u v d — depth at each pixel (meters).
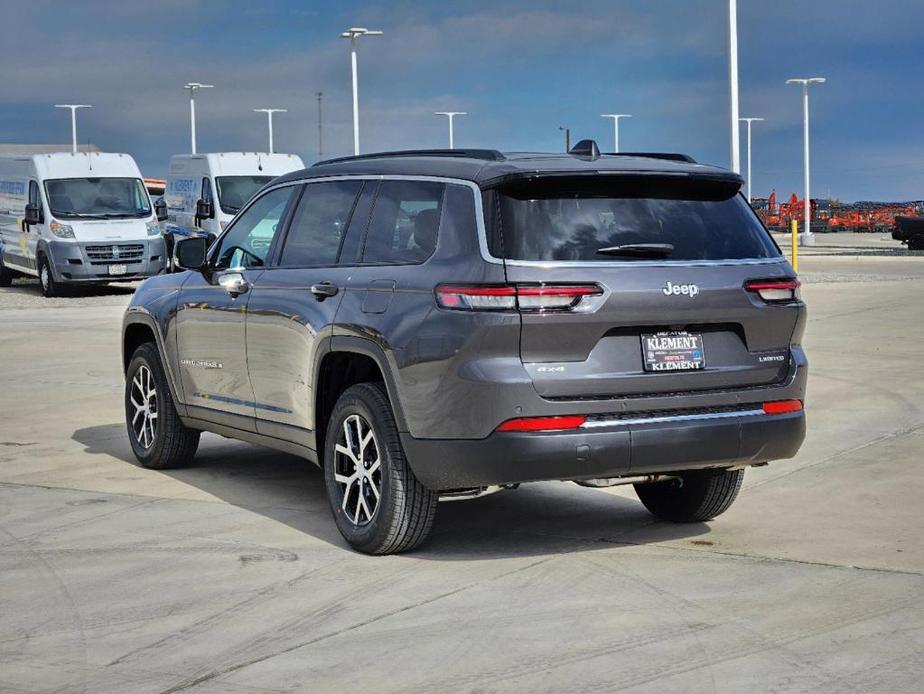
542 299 5.52
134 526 6.79
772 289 5.98
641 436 5.64
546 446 5.51
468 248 5.69
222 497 7.52
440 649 4.75
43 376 13.40
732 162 29.91
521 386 5.50
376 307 6.03
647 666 4.53
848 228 69.31
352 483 6.25
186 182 28.47
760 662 4.55
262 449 9.16
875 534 6.38
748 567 5.81
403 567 5.91
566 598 5.37
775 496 7.31
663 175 5.87
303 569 5.89
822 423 9.70
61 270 26.62
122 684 4.45
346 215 6.59
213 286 7.59
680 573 5.73
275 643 4.86
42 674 4.56
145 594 5.53
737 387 5.92
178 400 8.02
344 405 6.21
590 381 5.59
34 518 7.02
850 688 4.29
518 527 6.71
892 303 21.30
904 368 12.97
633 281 5.64
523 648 4.74
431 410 5.69
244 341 7.16
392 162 6.46
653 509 6.86
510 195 5.70
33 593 5.57
